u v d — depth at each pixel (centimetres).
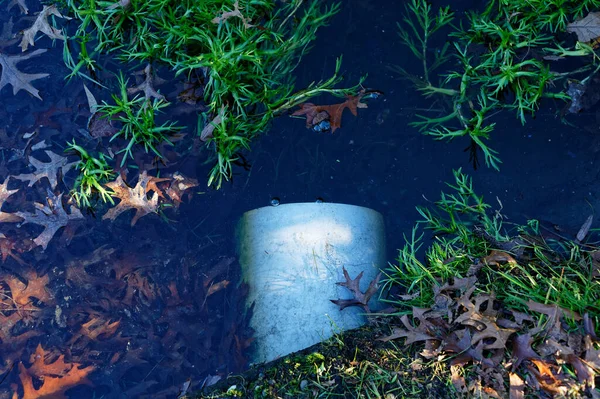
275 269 252
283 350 245
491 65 261
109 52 293
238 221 286
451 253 252
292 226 251
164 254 305
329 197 318
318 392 214
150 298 295
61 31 307
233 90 247
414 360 217
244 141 272
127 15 253
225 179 313
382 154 320
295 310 246
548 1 246
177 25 247
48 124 304
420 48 320
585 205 287
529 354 199
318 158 322
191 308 296
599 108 285
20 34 299
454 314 223
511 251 243
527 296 224
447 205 271
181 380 285
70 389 281
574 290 221
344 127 319
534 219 275
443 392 207
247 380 223
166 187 296
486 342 212
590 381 190
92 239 301
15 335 282
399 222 309
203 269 306
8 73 292
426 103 317
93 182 267
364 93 302
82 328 285
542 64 256
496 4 286
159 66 294
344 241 251
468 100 295
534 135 301
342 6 319
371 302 250
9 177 292
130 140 281
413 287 251
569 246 252
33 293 287
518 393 195
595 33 244
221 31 248
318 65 319
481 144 268
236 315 279
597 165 290
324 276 246
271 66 278
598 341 200
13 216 291
